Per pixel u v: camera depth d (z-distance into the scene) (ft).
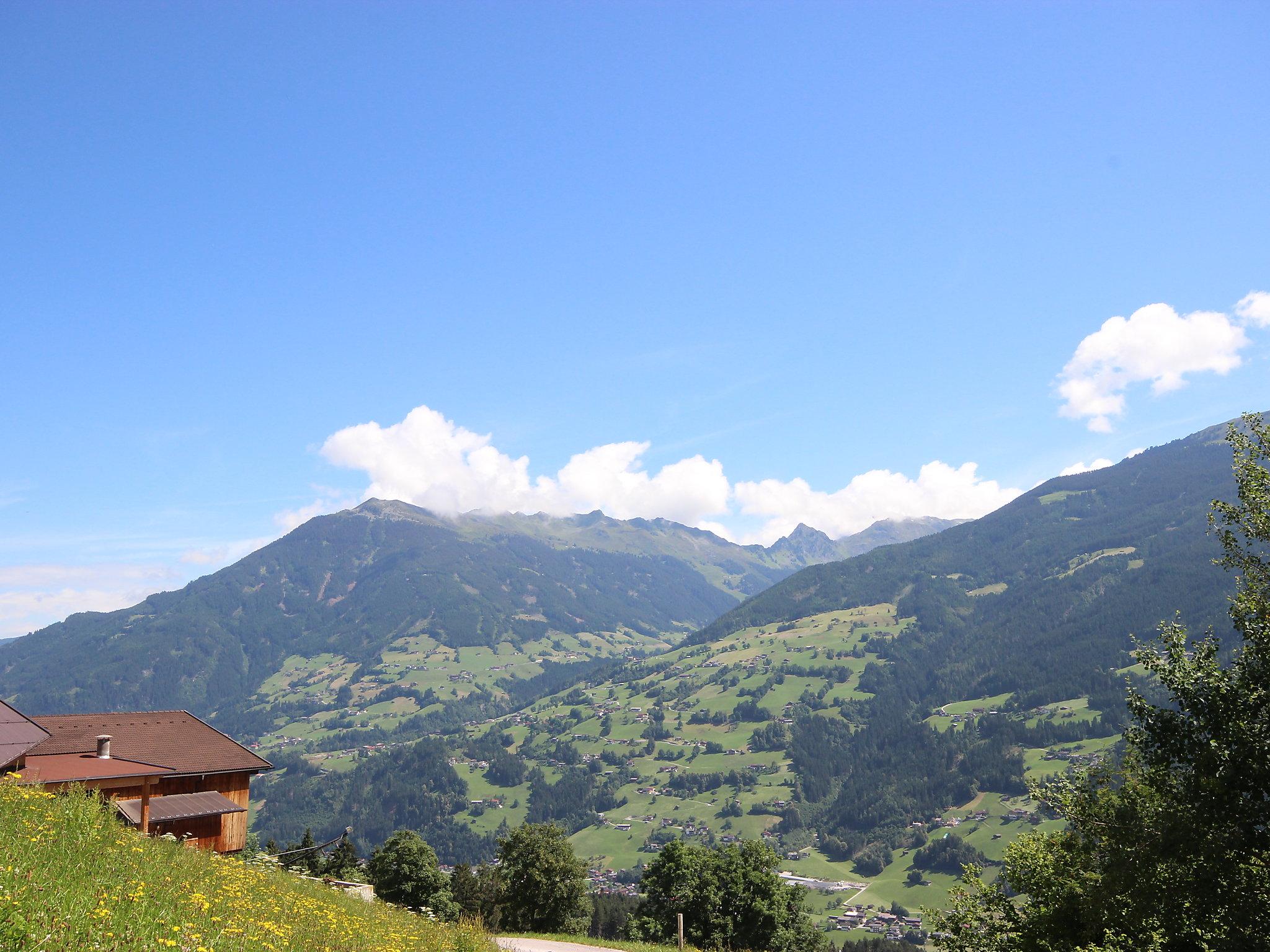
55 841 46.11
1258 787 66.23
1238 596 73.20
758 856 259.80
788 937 253.44
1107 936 69.56
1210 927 64.49
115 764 109.70
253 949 39.24
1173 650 73.26
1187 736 70.64
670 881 252.42
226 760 131.64
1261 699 67.62
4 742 77.05
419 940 67.51
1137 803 79.10
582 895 279.90
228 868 63.31
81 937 31.30
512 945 129.08
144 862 49.67
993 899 88.28
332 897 78.18
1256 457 75.15
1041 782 89.56
